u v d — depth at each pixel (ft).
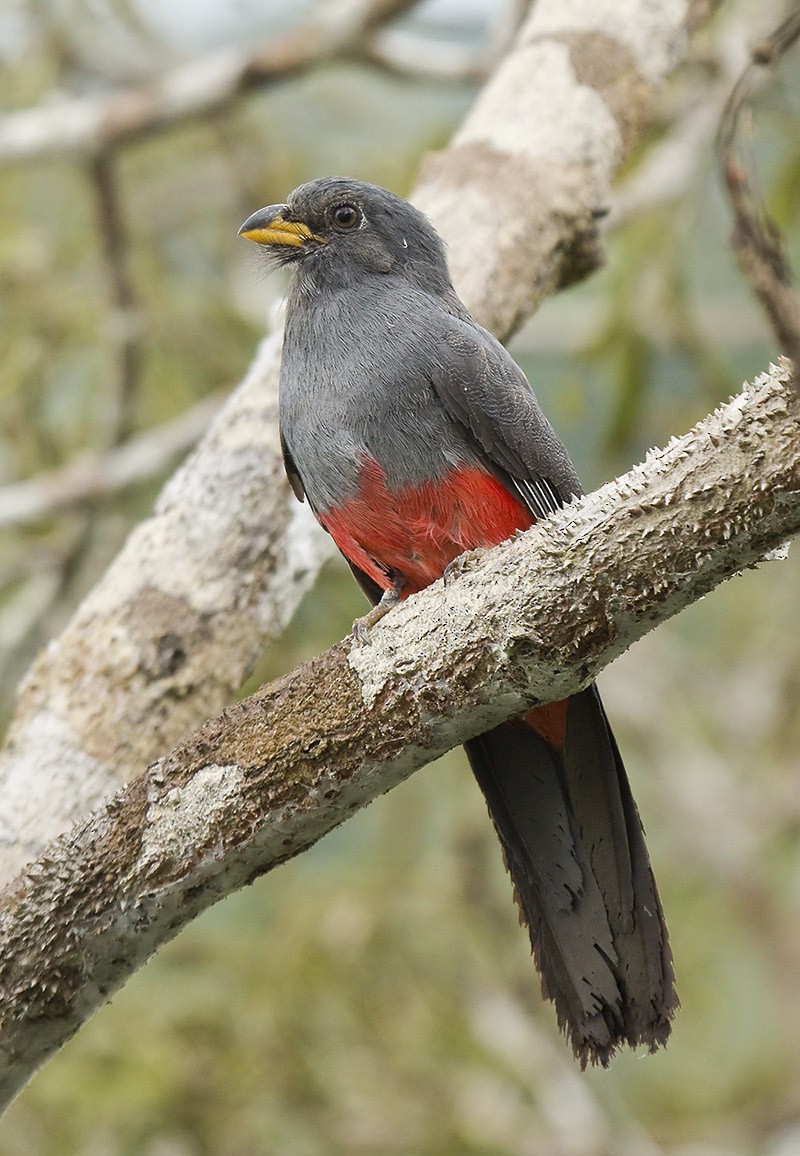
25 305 43.83
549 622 18.78
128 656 26.17
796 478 17.17
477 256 30.40
